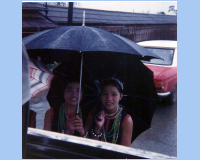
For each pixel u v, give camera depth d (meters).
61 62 2.89
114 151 1.85
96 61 2.88
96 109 2.59
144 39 4.71
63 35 2.42
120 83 2.56
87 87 2.71
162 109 4.49
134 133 2.86
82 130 2.45
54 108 2.64
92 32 2.49
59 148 1.82
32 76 2.65
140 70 2.89
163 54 4.91
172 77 4.47
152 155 1.90
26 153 1.79
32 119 2.56
